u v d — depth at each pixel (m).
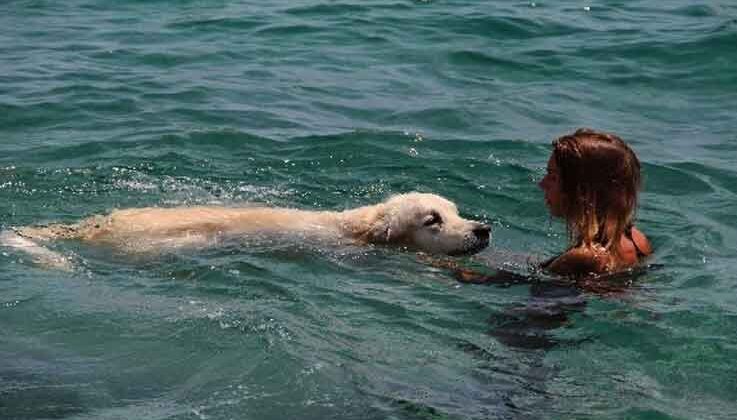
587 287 7.29
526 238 9.15
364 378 5.89
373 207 9.40
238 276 7.70
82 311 6.91
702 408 5.54
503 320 6.77
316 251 8.59
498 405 5.56
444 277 7.85
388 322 6.76
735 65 15.00
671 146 11.80
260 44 16.31
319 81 14.38
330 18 17.92
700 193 10.14
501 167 10.98
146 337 6.49
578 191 7.50
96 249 8.45
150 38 16.58
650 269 7.71
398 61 15.43
